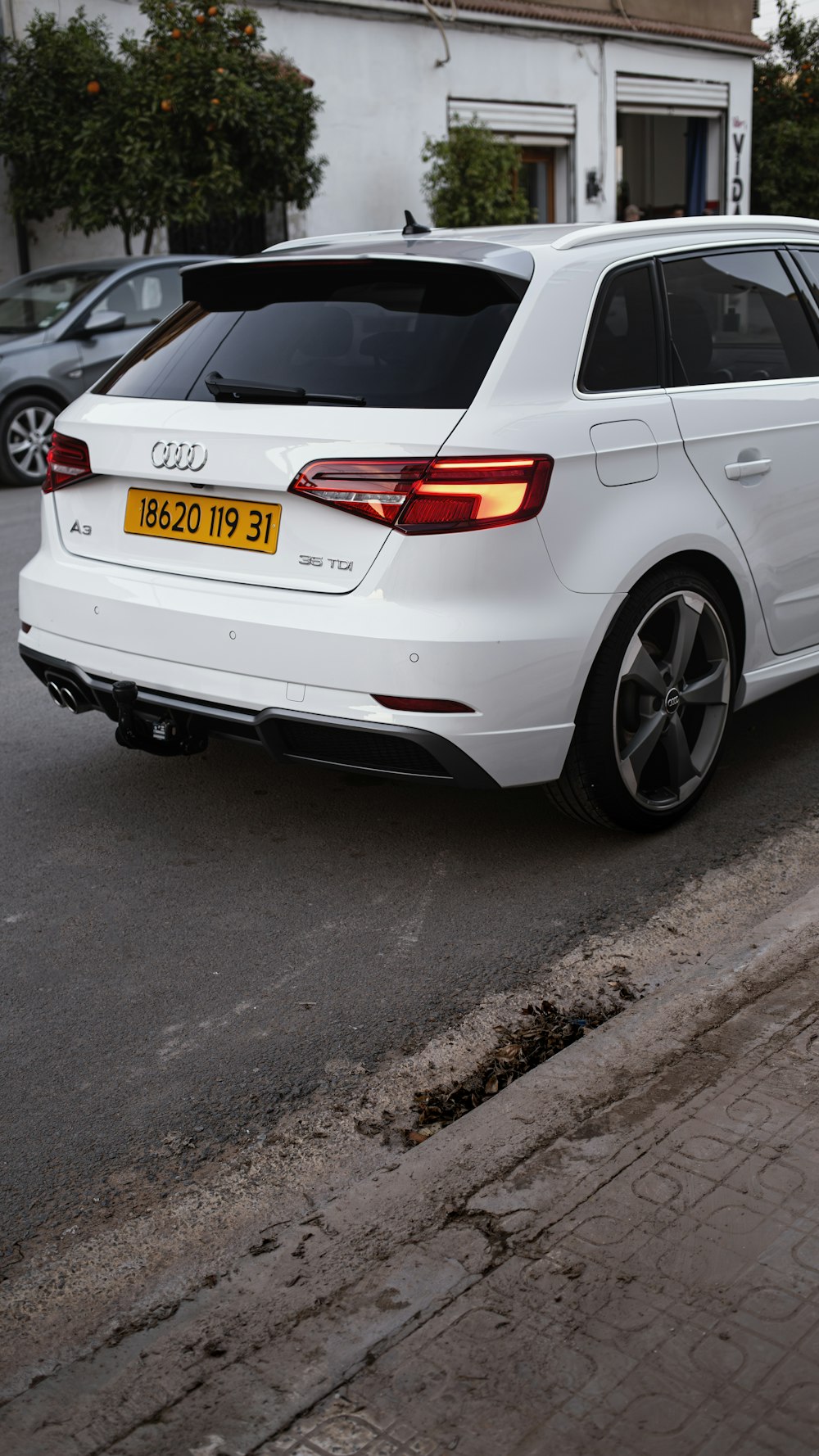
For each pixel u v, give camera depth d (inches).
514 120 749.3
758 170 908.0
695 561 148.7
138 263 441.1
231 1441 72.4
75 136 498.0
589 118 791.7
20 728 195.8
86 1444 72.9
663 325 149.8
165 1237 93.0
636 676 142.6
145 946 133.1
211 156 502.3
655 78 824.3
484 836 156.3
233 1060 113.9
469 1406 73.7
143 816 163.5
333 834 157.3
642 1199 88.8
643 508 139.6
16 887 145.7
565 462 130.8
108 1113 107.1
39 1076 112.1
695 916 135.7
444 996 122.7
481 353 131.2
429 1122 104.8
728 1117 96.8
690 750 156.9
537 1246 85.3
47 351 413.1
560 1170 92.2
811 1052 104.4
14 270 552.1
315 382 134.8
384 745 129.6
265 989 124.7
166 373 148.3
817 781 171.2
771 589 161.0
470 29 711.7
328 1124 105.0
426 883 144.9
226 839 156.9
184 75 498.9
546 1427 72.2
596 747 140.9
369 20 665.0
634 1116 97.8
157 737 144.3
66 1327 84.6
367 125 675.4
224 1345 79.4
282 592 132.4
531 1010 119.6
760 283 166.9
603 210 814.5
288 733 134.2
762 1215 86.7
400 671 125.1
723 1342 77.0
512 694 128.6
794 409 162.4
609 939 131.8
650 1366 75.7
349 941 133.1
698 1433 71.4
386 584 126.0
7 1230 94.0
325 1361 77.5
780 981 116.2
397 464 124.7
